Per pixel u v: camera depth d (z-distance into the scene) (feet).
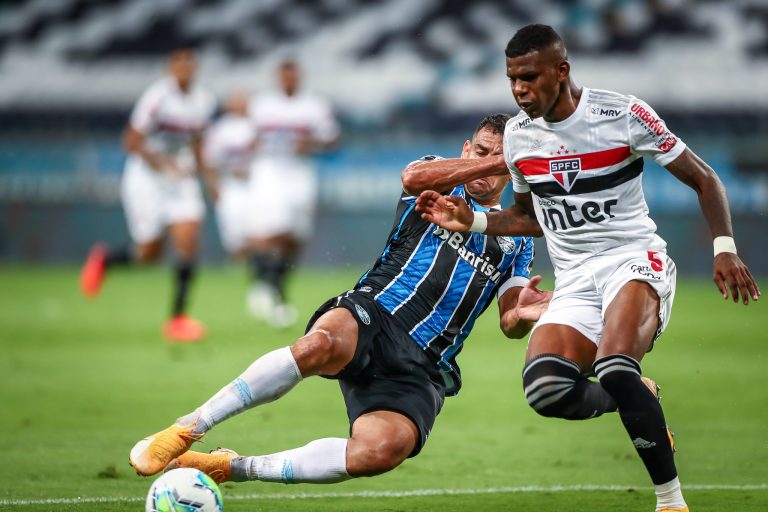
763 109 253.44
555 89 47.52
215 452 48.75
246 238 214.90
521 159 50.03
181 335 129.70
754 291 45.78
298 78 168.14
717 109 255.09
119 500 53.31
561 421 83.10
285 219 169.78
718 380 105.50
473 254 52.24
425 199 50.21
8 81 304.91
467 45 282.36
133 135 127.95
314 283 209.56
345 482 59.67
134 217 133.08
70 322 154.40
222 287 211.82
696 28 270.26
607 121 48.26
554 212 50.19
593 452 70.08
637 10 274.98
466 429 79.25
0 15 322.34
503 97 266.36
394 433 46.98
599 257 49.98
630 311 47.11
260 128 168.86
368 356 49.96
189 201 130.41
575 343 48.55
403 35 289.74
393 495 55.98
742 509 52.11
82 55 309.22
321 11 303.89
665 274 49.37
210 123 279.08
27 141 257.75
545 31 47.37
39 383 99.19
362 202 232.94
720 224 47.09
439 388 51.98
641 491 57.21
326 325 49.47
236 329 142.31
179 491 42.96
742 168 212.64
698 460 66.44
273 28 303.27
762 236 211.41
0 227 253.85
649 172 215.92
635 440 44.86
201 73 297.33
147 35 310.45
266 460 47.83
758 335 140.36
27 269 243.81
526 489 57.77
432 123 265.75
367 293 51.65
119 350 123.44
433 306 51.60
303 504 53.57
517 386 102.32
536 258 219.00
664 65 265.54
